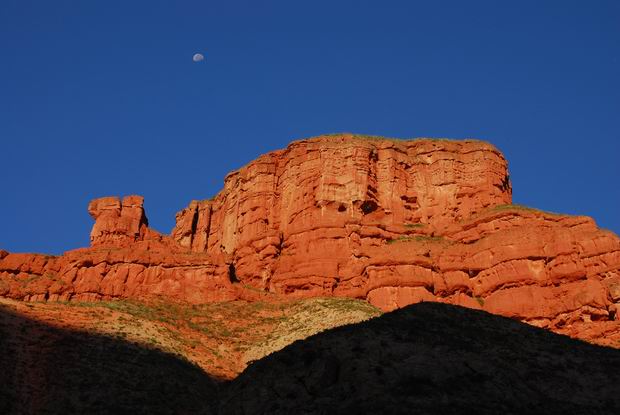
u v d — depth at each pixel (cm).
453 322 8012
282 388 6481
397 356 6794
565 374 7075
